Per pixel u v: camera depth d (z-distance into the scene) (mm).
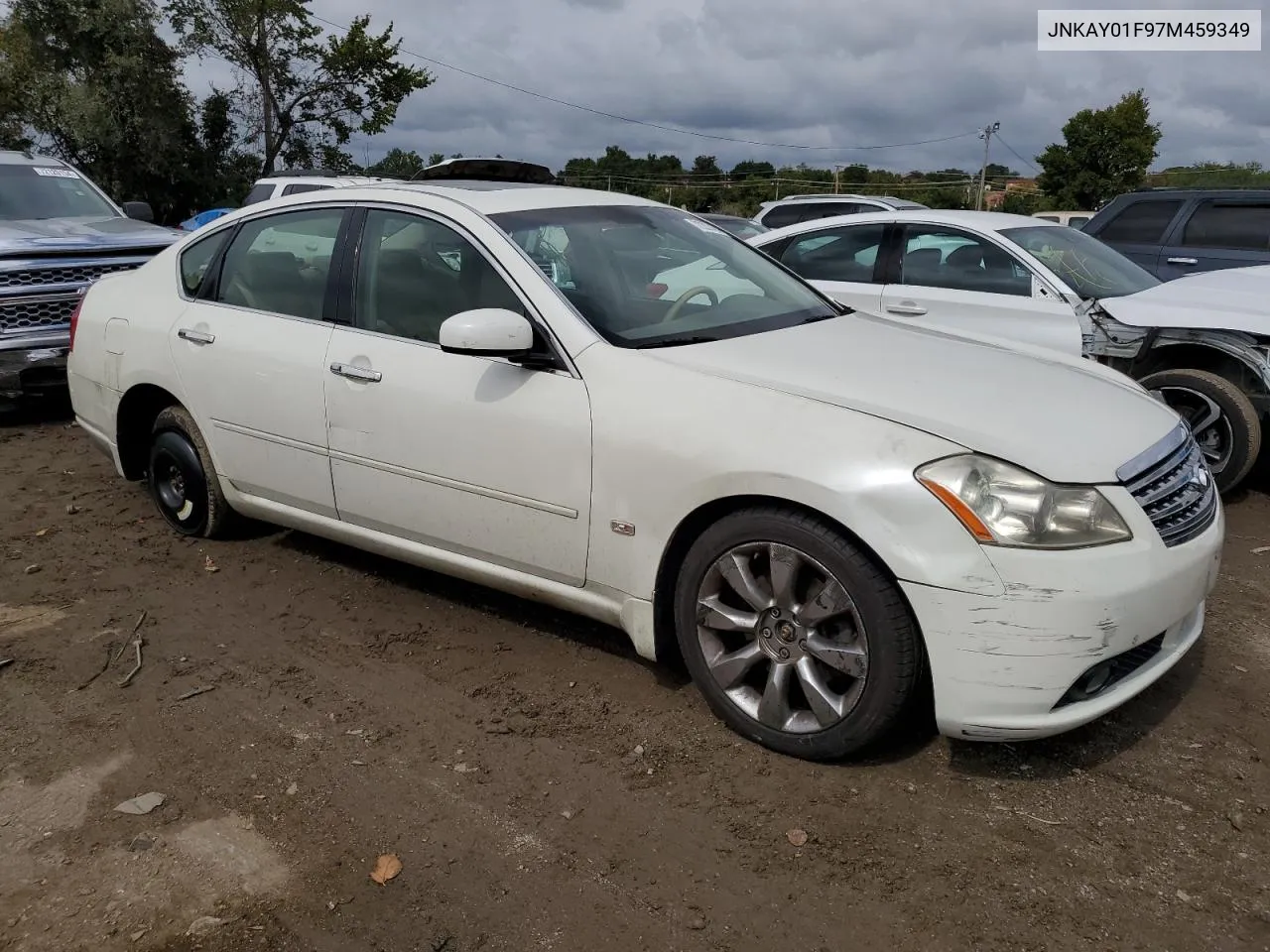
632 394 3111
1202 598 2934
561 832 2686
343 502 3941
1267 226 8891
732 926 2352
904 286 6590
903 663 2707
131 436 4973
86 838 2674
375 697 3395
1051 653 2570
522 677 3510
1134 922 2350
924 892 2455
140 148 29875
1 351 7227
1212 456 5535
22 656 3689
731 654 3066
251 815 2764
